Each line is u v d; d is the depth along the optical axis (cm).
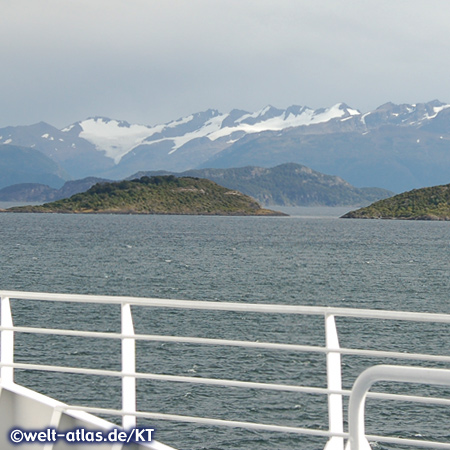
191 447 5009
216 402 5975
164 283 16788
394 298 14538
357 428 986
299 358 7550
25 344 8094
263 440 5141
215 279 17762
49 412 1523
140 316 10531
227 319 10406
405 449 4831
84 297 1387
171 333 9238
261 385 1270
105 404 5862
